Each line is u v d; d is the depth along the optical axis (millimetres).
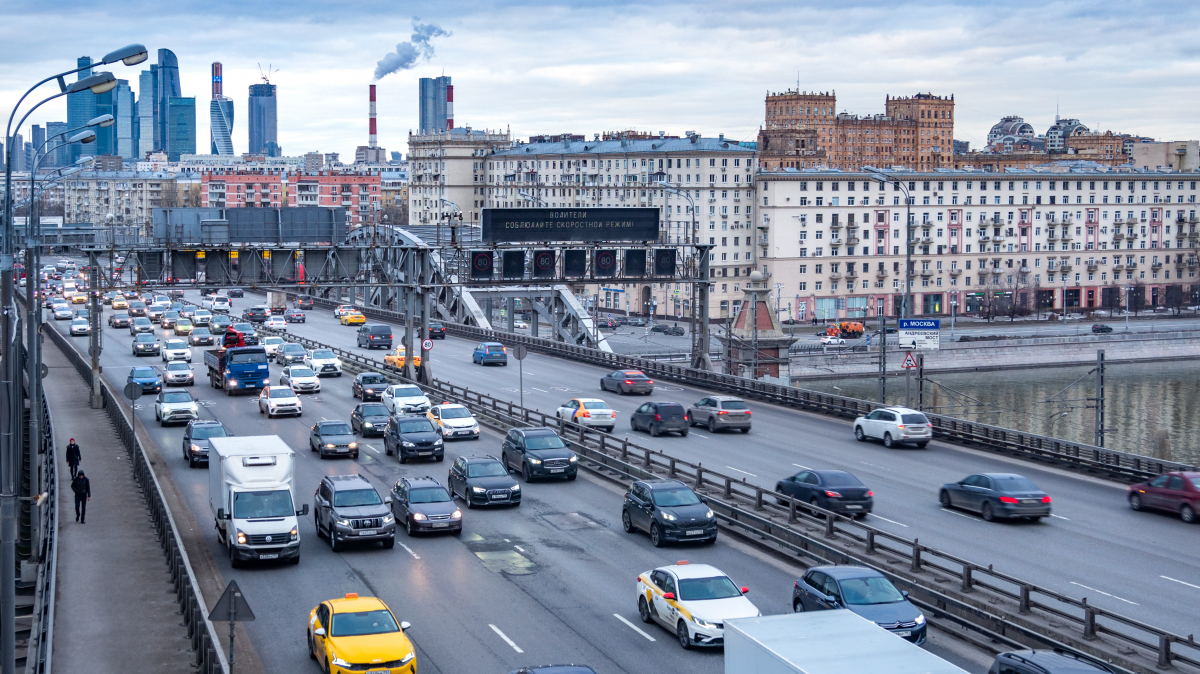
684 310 184625
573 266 73500
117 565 32781
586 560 32562
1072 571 30359
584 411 54812
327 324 128125
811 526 34531
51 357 96500
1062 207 194125
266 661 24234
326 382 78438
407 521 35719
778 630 18297
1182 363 146375
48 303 151000
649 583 26688
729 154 185250
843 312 184875
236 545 31484
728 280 187375
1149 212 199875
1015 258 192500
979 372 138375
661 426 53469
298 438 54500
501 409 59031
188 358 87188
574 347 90938
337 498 34469
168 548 32469
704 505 34500
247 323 114312
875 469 45469
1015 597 25719
